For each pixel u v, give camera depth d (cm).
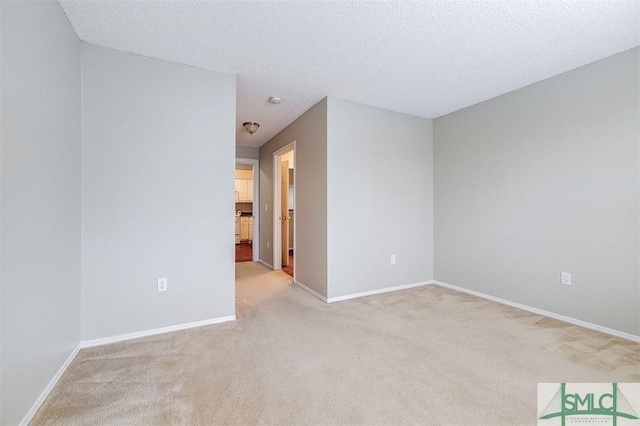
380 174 361
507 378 176
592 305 250
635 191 226
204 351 209
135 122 231
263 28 201
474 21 194
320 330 247
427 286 392
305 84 293
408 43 221
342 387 167
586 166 253
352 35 210
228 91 269
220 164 265
